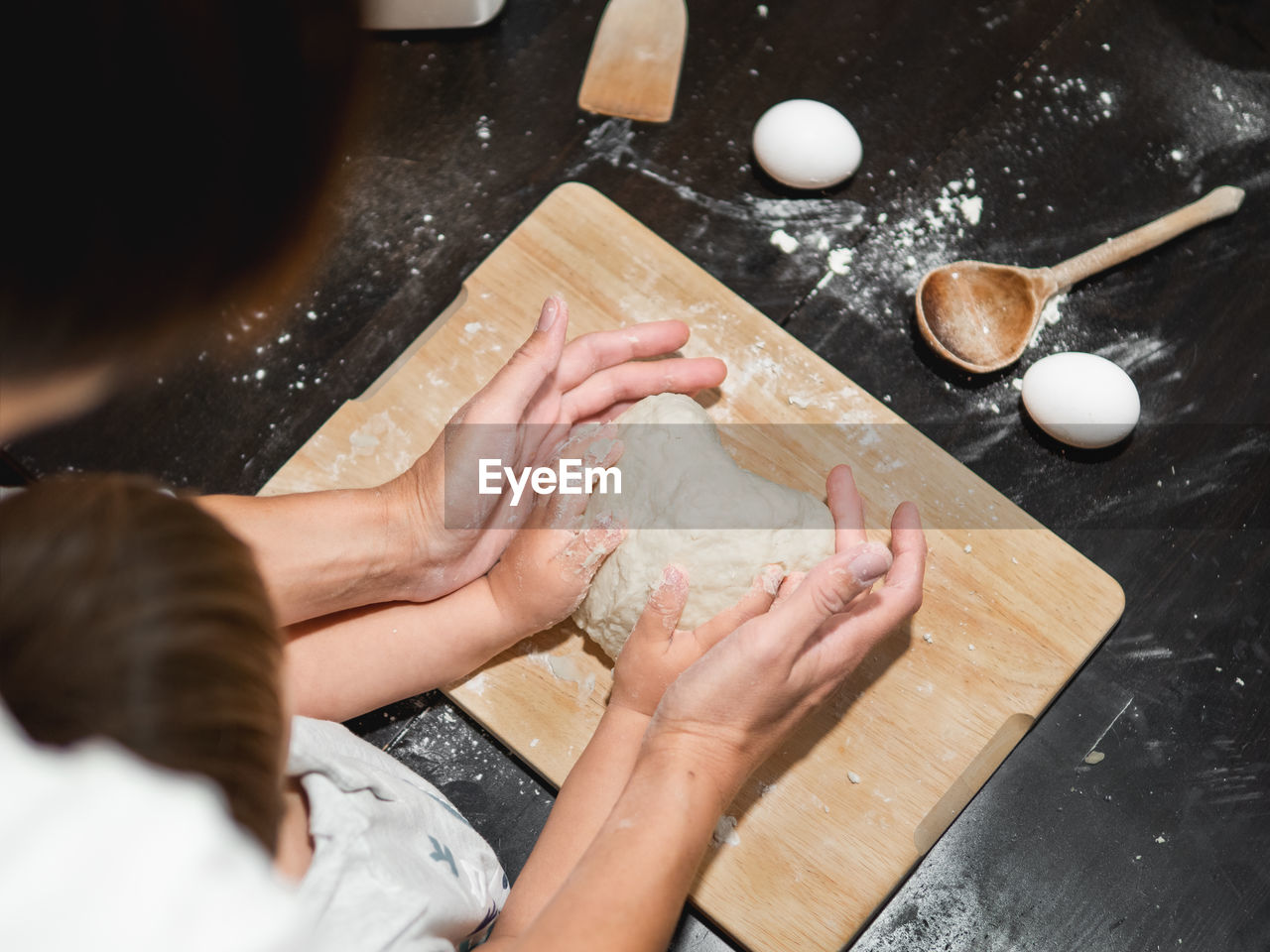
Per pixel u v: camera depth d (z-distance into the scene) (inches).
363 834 21.3
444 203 32.5
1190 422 31.2
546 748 28.6
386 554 26.9
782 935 27.7
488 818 28.9
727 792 25.2
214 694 11.9
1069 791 29.3
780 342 30.7
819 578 25.0
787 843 28.2
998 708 29.0
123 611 11.5
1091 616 29.4
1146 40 33.4
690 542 27.5
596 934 22.2
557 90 33.2
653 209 32.4
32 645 11.4
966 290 31.5
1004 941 28.5
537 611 27.8
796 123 31.5
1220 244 32.2
